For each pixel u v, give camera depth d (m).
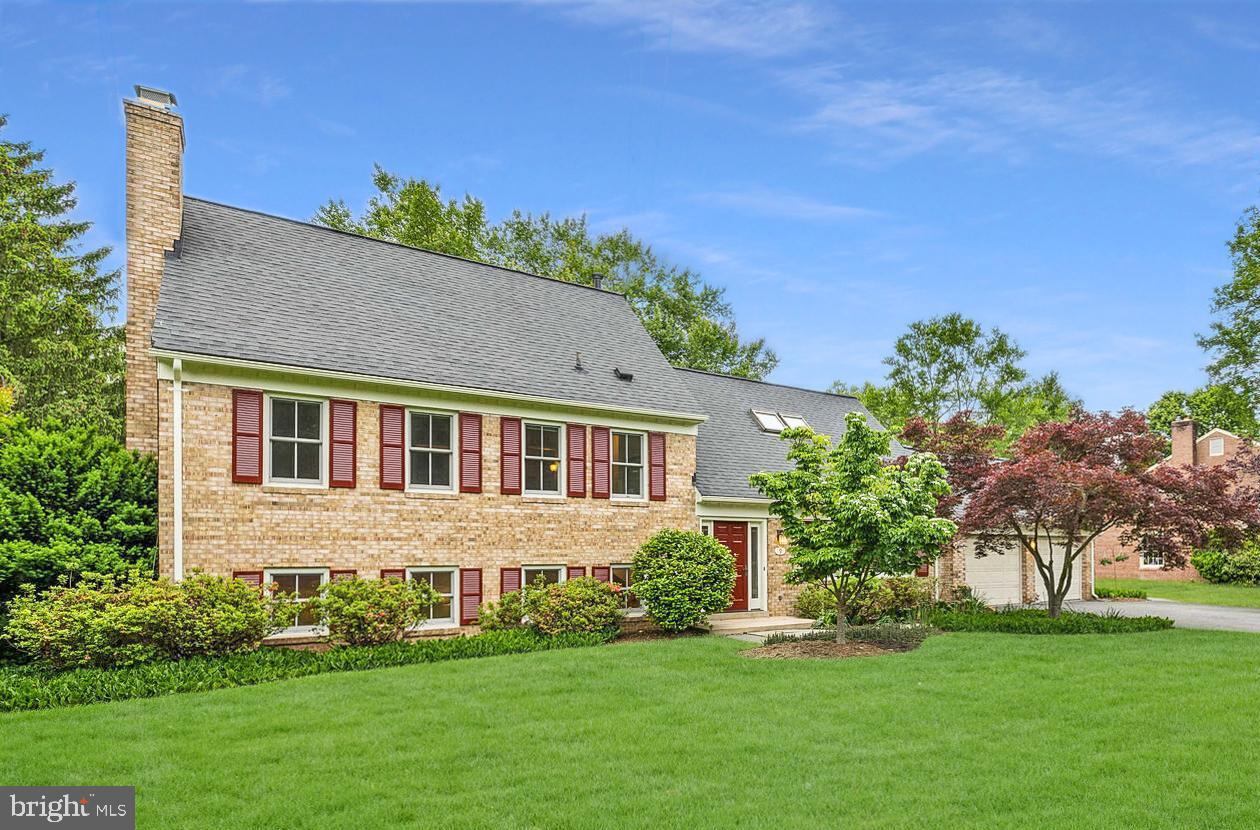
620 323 22.20
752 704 10.18
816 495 14.84
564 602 15.98
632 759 7.96
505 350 18.03
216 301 14.61
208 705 10.07
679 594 16.77
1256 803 6.71
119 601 11.98
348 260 17.95
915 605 20.98
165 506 13.15
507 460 16.86
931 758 7.95
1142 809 6.60
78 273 29.83
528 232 40.06
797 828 6.25
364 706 10.02
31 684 10.56
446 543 15.92
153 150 15.36
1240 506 16.92
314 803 6.77
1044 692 10.81
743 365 42.50
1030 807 6.67
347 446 14.87
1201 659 13.34
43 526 12.97
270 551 13.94
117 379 30.31
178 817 6.51
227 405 13.72
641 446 19.30
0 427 14.18
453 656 13.82
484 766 7.76
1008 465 17.81
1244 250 35.66
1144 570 41.12
